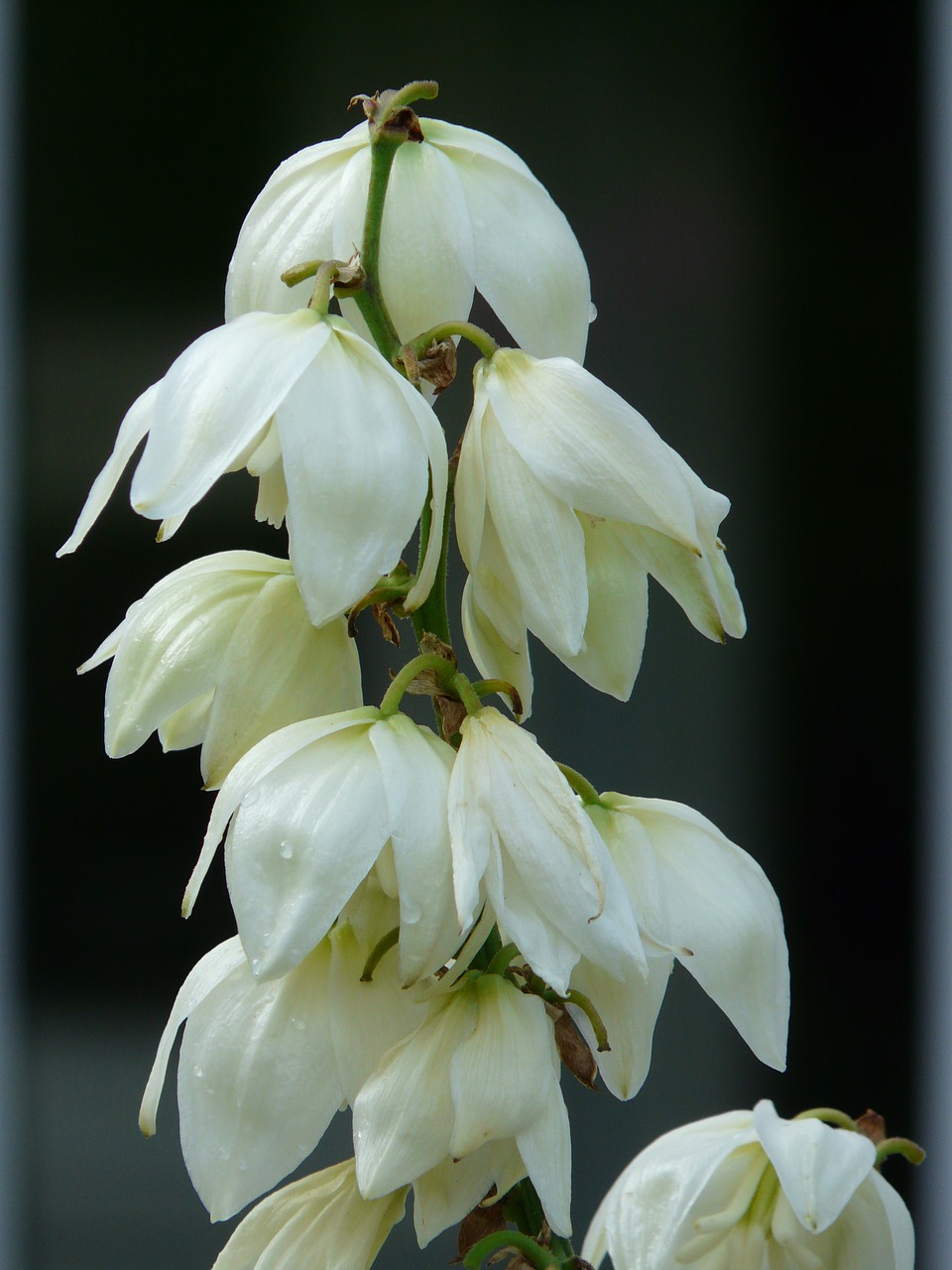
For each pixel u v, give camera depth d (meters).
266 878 0.80
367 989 0.84
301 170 0.87
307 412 0.81
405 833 0.80
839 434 1.75
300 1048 0.83
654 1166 0.88
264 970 0.80
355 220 0.86
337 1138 1.52
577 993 0.83
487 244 0.86
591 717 1.74
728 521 1.76
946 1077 1.69
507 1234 0.83
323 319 0.82
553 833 0.80
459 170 0.86
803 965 1.72
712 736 1.74
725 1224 0.88
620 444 0.82
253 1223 0.85
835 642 1.74
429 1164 0.81
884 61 1.75
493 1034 0.81
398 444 0.81
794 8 1.76
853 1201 0.89
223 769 0.84
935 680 1.72
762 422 1.76
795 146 1.76
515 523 0.82
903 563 1.74
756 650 1.75
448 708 0.84
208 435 0.81
